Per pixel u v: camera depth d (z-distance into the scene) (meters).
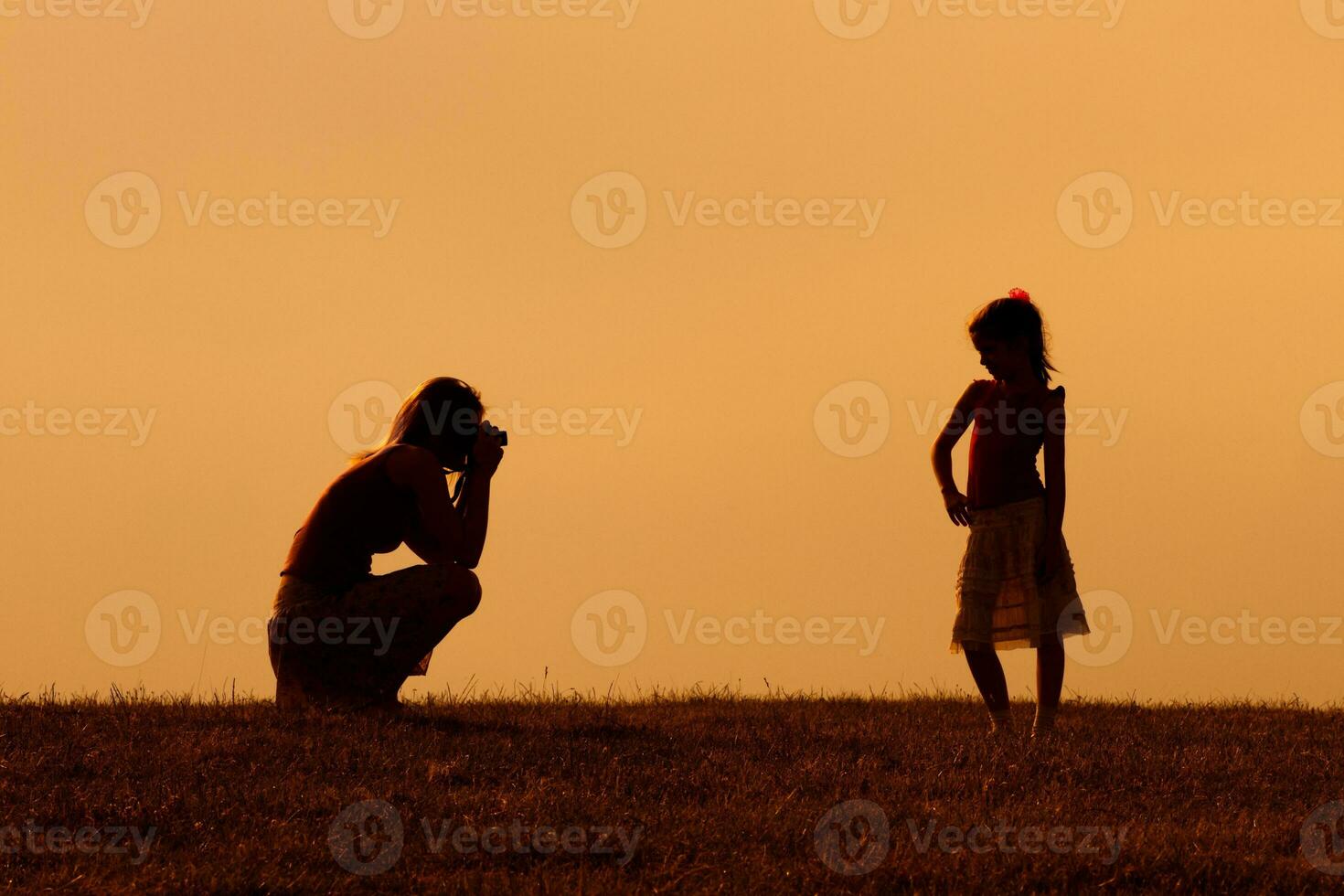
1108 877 12.98
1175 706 27.94
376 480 21.66
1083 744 19.80
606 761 17.67
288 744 17.91
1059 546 21.50
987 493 21.80
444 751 17.92
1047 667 21.61
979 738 20.36
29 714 20.62
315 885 12.33
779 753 18.97
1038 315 22.03
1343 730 23.17
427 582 21.27
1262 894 12.52
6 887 12.15
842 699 29.05
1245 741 21.06
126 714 20.70
